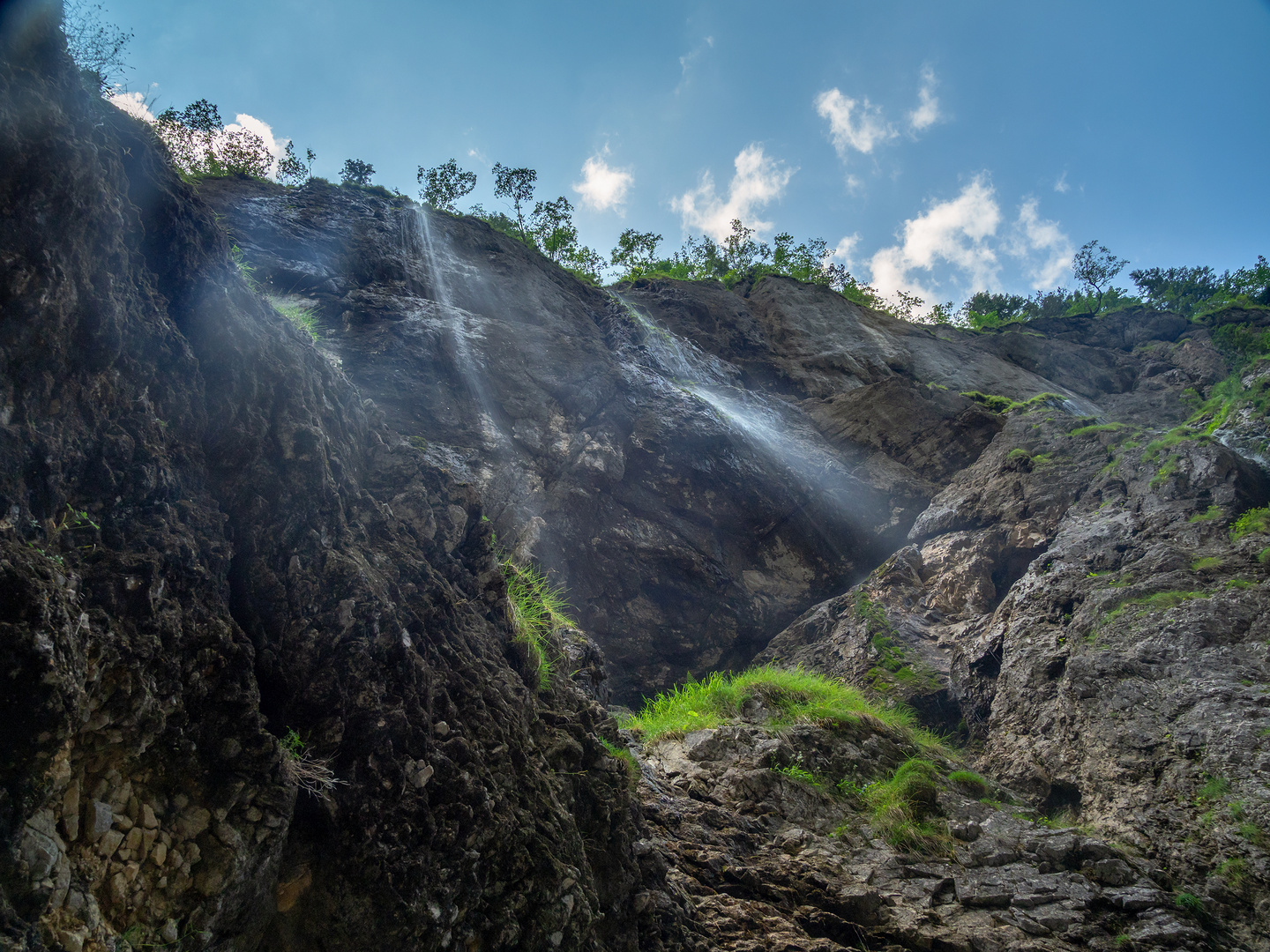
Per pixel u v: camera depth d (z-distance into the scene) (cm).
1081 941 569
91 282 264
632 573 1308
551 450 1351
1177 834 689
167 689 246
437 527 425
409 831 305
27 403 237
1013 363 2883
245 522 312
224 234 360
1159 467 1136
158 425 286
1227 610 824
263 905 267
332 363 429
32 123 243
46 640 197
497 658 429
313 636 303
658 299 2728
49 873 200
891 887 625
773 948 522
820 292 3025
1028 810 800
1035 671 935
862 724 878
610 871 438
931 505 1491
